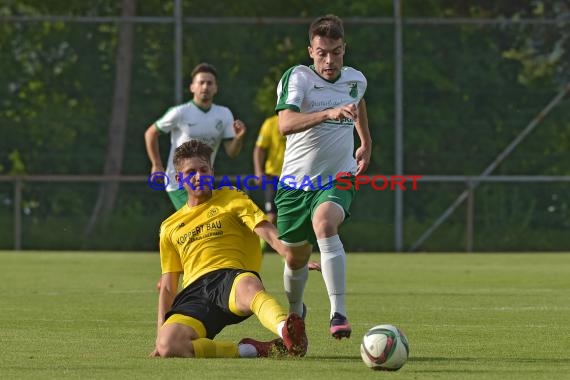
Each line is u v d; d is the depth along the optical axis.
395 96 57.47
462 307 30.78
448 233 57.91
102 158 57.19
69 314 28.81
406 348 18.47
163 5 57.66
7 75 56.97
